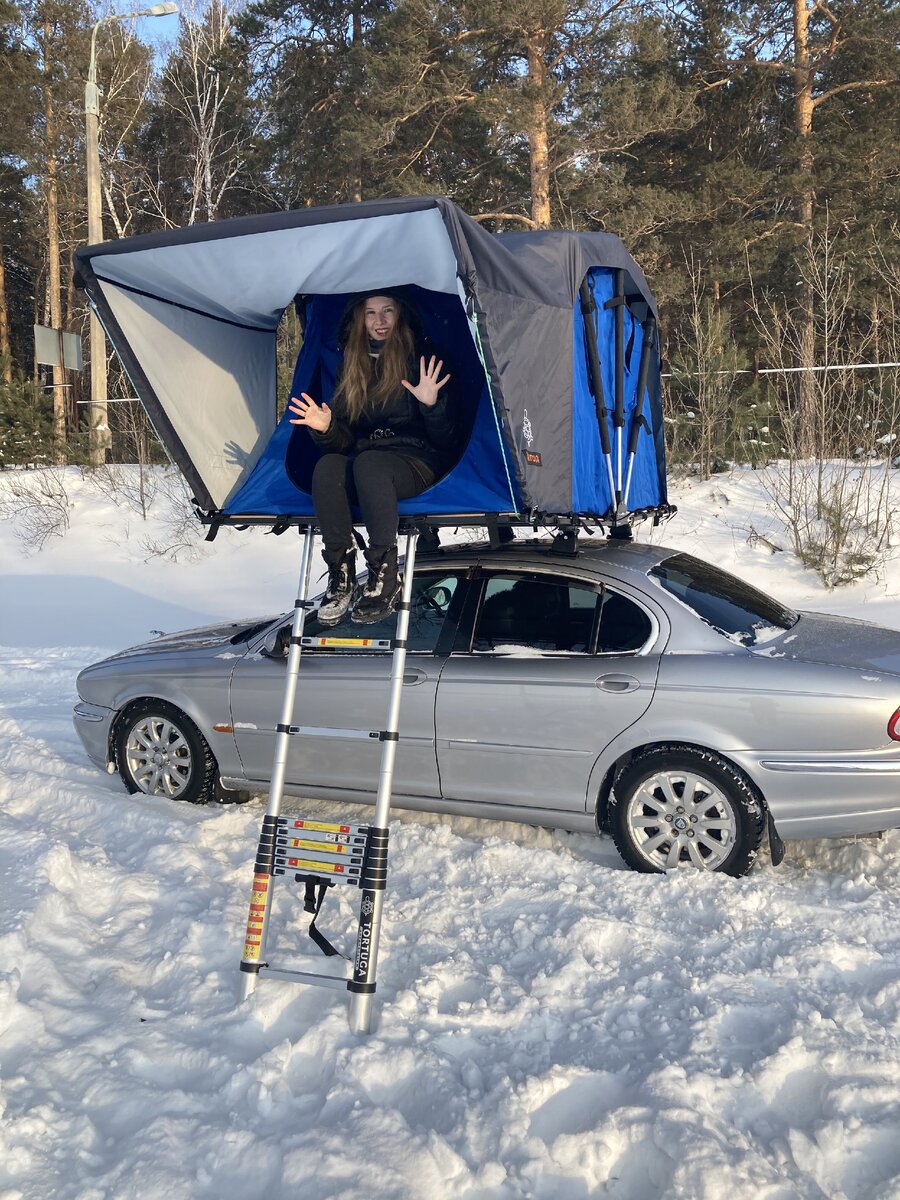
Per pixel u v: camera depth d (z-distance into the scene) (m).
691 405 17.52
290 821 3.71
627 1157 2.74
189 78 29.52
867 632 5.00
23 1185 2.62
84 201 34.16
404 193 23.50
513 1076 3.07
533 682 4.68
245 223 3.71
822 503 12.17
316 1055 3.21
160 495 16.80
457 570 5.07
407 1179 2.62
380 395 4.05
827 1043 3.10
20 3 32.31
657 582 4.75
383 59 21.27
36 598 13.32
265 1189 2.65
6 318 37.31
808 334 17.91
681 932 3.96
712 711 4.39
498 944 3.94
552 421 3.97
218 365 4.72
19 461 21.78
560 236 4.17
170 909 4.20
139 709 5.65
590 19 20.62
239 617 11.91
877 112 22.91
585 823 4.71
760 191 22.59
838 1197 2.57
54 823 5.28
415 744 4.91
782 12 23.70
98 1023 3.38
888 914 3.98
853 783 4.23
